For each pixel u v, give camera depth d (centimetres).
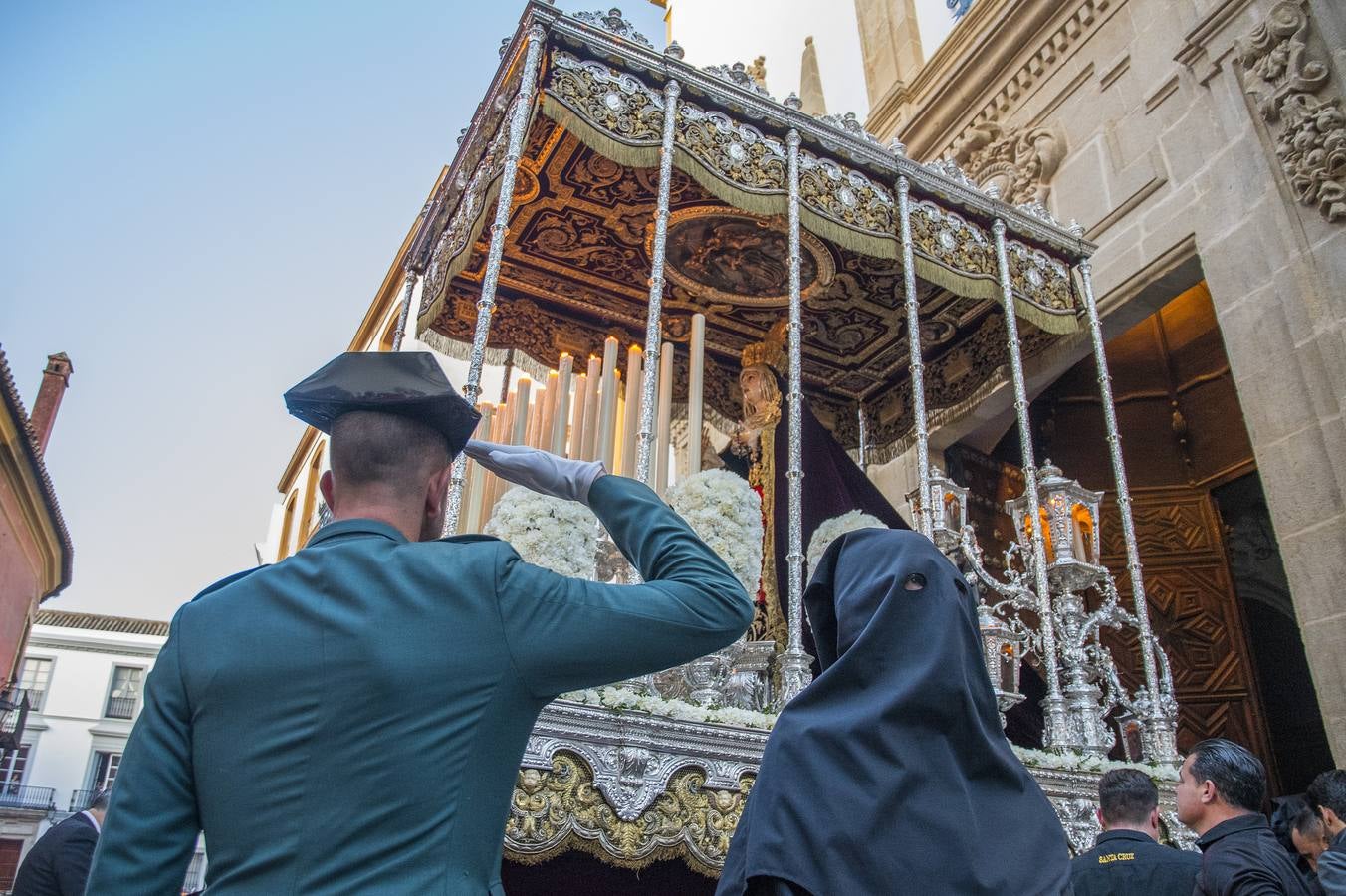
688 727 381
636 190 688
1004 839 162
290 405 161
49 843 472
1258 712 864
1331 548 604
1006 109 980
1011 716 641
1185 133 771
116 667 3625
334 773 119
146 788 124
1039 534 590
